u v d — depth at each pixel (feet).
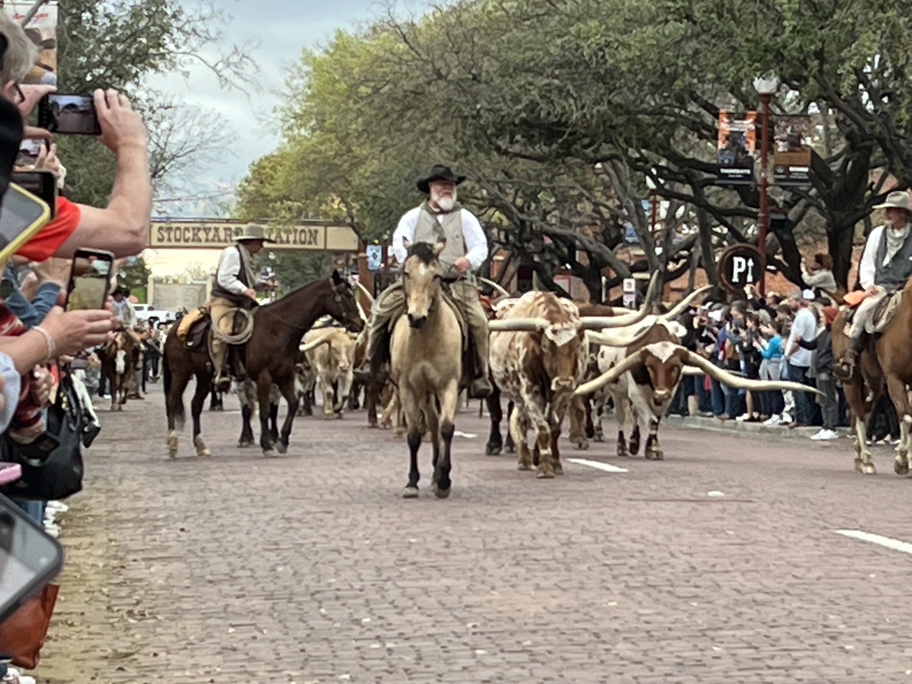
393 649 30.96
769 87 116.06
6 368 15.76
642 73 126.82
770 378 97.86
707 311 113.80
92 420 27.53
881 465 71.10
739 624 32.99
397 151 170.50
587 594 36.35
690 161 141.69
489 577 38.75
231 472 68.23
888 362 62.34
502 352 63.41
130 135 19.20
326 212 252.01
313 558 42.27
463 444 82.28
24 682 27.48
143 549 44.62
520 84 135.74
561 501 54.03
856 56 97.91
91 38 112.68
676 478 62.23
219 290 77.66
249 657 30.48
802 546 43.24
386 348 56.75
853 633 32.07
